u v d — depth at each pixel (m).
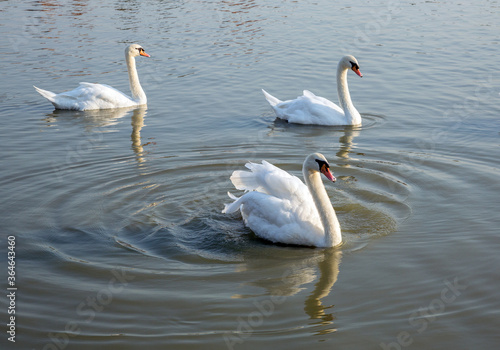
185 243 10.98
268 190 11.57
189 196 12.84
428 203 12.20
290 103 18.47
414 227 11.25
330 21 29.73
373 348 7.98
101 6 34.62
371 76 21.73
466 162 14.20
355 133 16.86
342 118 17.72
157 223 11.68
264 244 11.04
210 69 23.08
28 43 26.89
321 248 10.77
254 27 29.06
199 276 9.82
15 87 21.55
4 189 13.13
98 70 23.44
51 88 21.28
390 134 16.53
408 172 13.76
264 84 21.31
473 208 11.86
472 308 8.76
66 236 11.16
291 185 11.27
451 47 24.58
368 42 25.86
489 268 9.77
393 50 24.61
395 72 22.00
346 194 12.78
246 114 18.67
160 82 21.91
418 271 9.79
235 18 31.06
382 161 14.52
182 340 8.22
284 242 10.99
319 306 8.93
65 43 26.89
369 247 10.64
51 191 13.04
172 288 9.48
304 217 10.93
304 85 21.12
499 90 19.61
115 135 16.98
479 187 12.80
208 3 35.03
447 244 10.57
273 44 26.09
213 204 12.52
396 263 10.07
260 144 16.00
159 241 11.02
